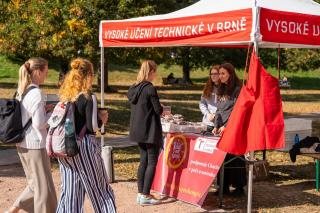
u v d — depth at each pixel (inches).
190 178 295.6
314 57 1348.4
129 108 835.4
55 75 1462.8
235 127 229.9
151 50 865.5
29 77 224.5
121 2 741.9
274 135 226.4
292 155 341.1
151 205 289.7
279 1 283.7
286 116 847.1
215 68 305.9
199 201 284.5
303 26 243.1
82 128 211.6
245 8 230.7
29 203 234.4
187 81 1582.2
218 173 303.7
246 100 229.5
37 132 221.5
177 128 306.8
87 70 216.5
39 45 773.9
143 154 289.4
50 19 759.7
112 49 807.7
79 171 212.1
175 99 1088.2
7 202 295.1
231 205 294.7
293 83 1797.5
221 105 293.0
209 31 251.4
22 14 794.2
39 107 218.8
